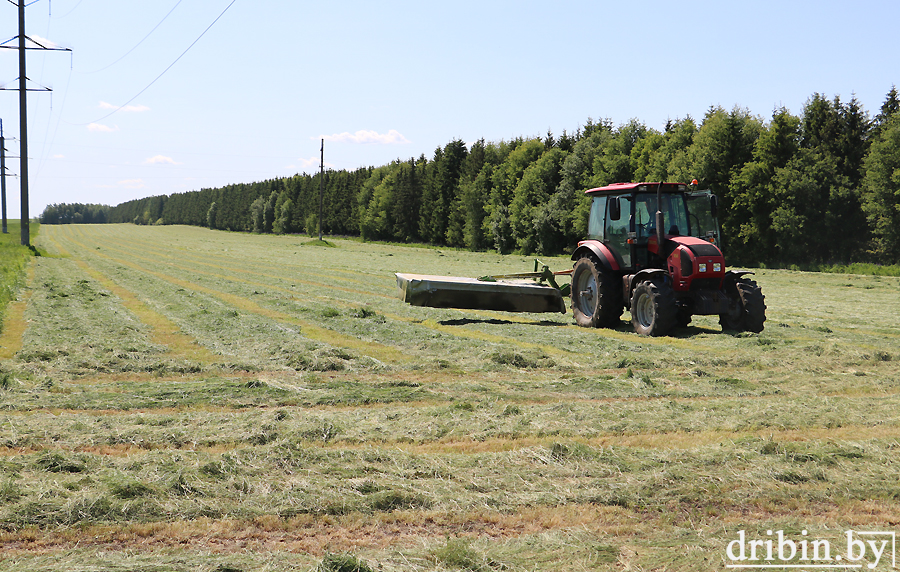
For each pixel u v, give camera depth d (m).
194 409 7.00
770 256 38.81
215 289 20.69
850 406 7.09
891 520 4.22
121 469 4.91
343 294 19.53
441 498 4.47
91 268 28.83
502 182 62.97
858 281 26.45
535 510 4.34
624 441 5.89
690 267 11.36
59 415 6.55
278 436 5.90
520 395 7.63
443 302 13.97
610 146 49.78
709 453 5.36
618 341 11.30
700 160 41.06
